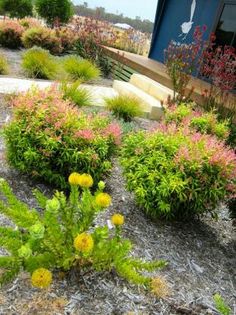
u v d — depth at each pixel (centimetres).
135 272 235
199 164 317
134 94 738
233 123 583
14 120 362
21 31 1127
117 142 376
